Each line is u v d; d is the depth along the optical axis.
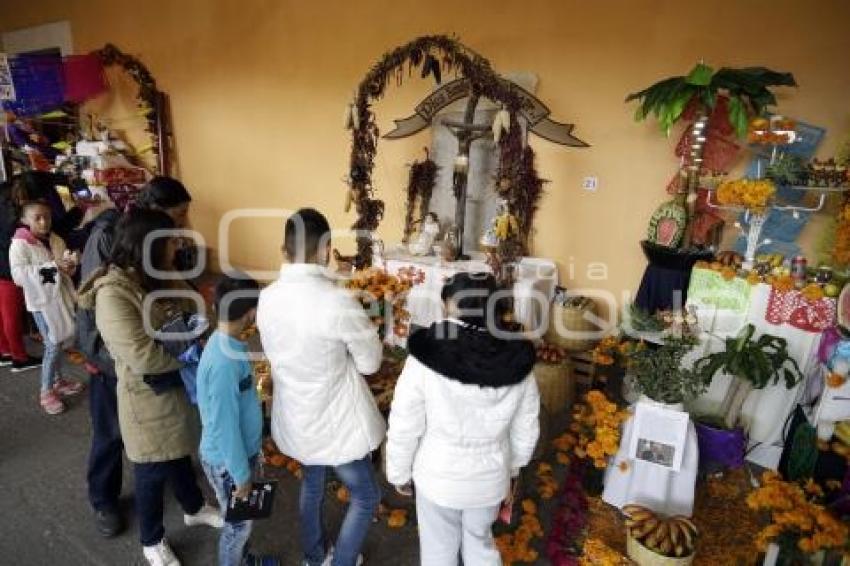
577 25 3.26
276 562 1.90
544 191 3.59
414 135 4.02
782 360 2.34
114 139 5.68
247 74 4.75
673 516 1.99
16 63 5.42
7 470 2.44
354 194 3.29
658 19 3.04
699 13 2.93
